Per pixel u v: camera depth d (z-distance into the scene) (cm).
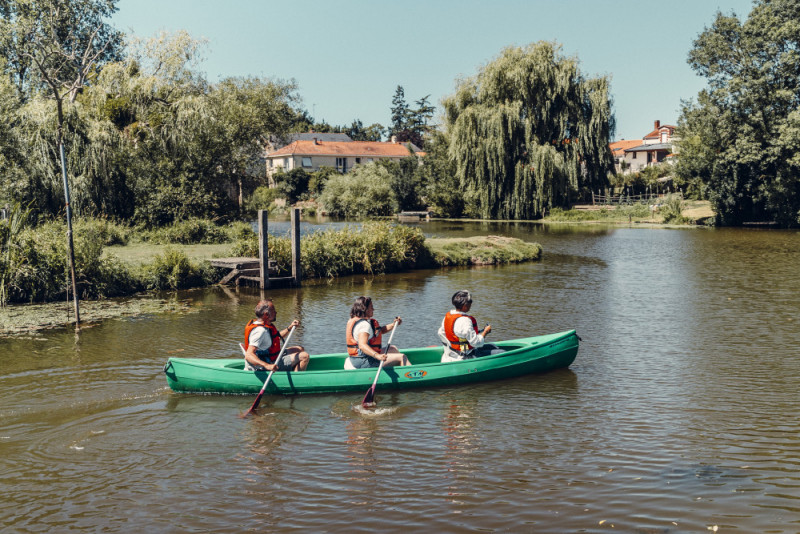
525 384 934
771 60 4153
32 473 645
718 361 1052
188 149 2872
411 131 11612
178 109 2820
